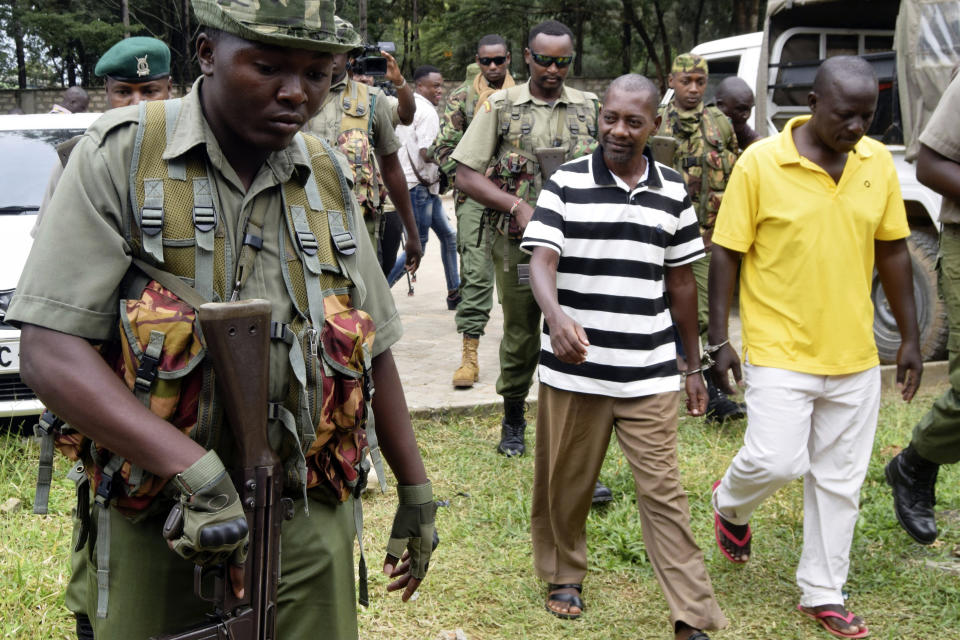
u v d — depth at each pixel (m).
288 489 1.75
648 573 3.71
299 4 1.55
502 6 25.16
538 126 4.46
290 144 1.76
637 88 3.12
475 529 4.00
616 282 3.17
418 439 5.05
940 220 3.73
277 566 1.66
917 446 3.82
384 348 1.95
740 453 3.36
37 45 30.20
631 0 24.86
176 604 1.73
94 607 1.77
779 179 3.24
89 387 1.52
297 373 1.67
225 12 1.52
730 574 3.70
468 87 5.95
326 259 1.77
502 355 4.70
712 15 23.92
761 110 7.46
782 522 4.12
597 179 3.18
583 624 3.33
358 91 4.77
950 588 3.56
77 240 1.57
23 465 4.48
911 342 3.52
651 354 3.19
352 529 1.94
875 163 3.29
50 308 1.54
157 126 1.64
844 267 3.22
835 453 3.33
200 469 1.51
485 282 5.72
